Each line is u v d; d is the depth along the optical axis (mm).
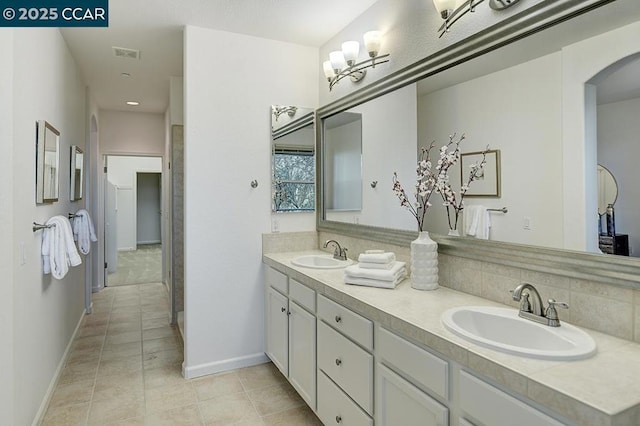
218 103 2928
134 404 2480
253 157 3061
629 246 1244
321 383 2141
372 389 1694
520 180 1601
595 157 1348
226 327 2988
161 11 2602
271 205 3133
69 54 3221
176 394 2613
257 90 3066
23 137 1960
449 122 1943
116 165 9719
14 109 1795
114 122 5539
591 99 1355
